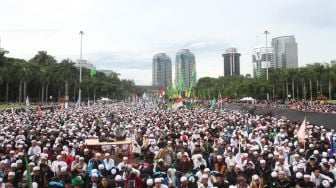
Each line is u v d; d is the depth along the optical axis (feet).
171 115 134.31
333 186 39.68
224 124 96.94
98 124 98.73
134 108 223.30
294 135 74.33
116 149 55.72
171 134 72.59
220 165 46.98
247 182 42.39
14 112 142.31
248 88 325.62
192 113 146.41
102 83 513.86
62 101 305.53
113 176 42.45
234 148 56.54
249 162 45.27
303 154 54.19
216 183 39.73
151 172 45.60
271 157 49.24
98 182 39.17
